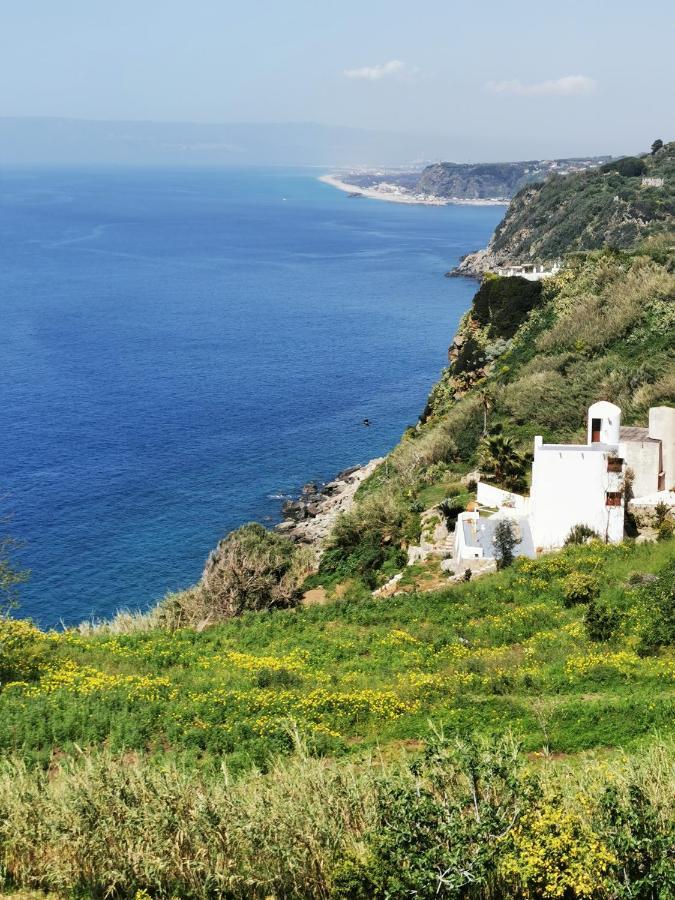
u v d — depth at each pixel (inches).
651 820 797.2
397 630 1674.5
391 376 5442.9
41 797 904.9
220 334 6658.5
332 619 1807.3
